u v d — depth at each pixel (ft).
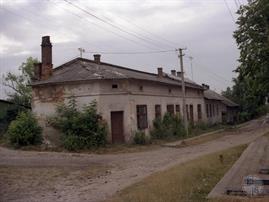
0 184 45.32
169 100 126.21
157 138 107.14
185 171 42.68
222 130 142.51
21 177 49.83
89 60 109.70
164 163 60.75
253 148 58.85
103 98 92.27
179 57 117.39
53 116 94.22
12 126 89.86
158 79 126.11
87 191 40.50
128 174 51.37
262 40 41.55
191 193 31.94
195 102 159.33
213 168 45.65
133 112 98.07
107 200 33.88
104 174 52.26
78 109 92.89
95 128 87.71
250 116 236.84
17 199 37.63
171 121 118.73
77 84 93.35
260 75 42.47
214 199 27.89
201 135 120.26
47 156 73.26
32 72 168.45
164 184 36.45
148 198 31.07
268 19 41.16
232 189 30.19
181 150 81.30
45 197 38.24
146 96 107.45
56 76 98.48
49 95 96.37
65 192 40.55
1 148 87.15
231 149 66.33
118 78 93.09
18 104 130.11
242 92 240.32
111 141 92.38
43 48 101.19
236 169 39.50
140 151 81.97
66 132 88.22
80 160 67.87
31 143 89.61
